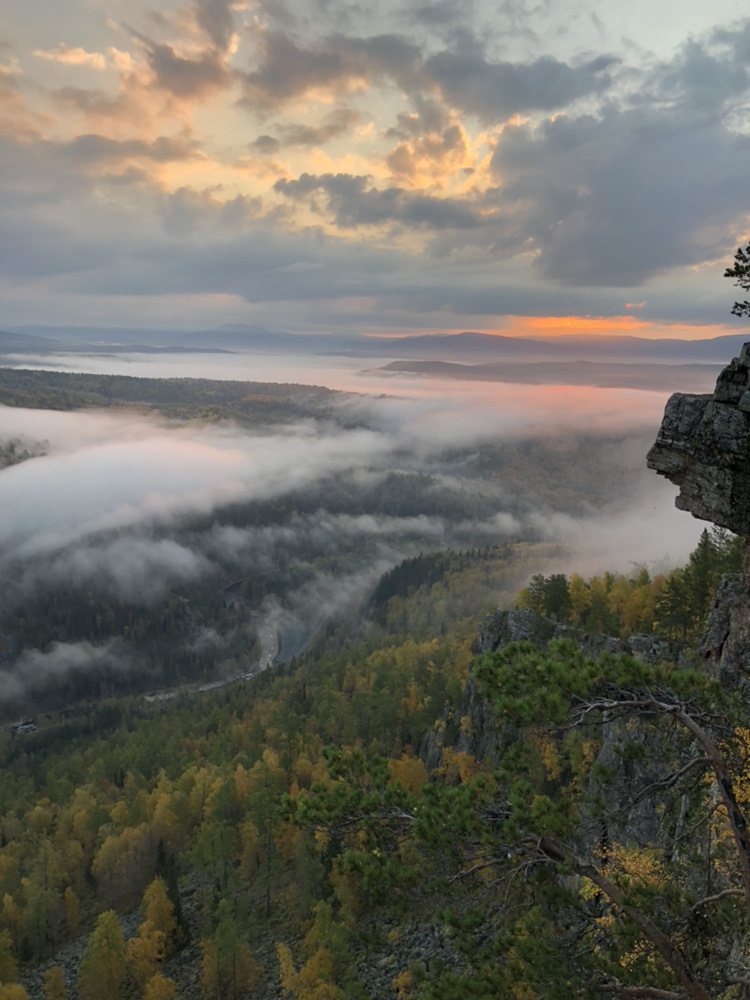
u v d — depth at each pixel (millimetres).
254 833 80438
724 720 15508
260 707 145625
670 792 19906
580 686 14773
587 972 13664
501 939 14172
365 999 30953
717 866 17547
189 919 73875
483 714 80188
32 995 68062
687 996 13297
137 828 88562
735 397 21062
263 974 61500
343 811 15859
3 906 79312
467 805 15117
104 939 60719
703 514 21797
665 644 52062
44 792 127562
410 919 57094
